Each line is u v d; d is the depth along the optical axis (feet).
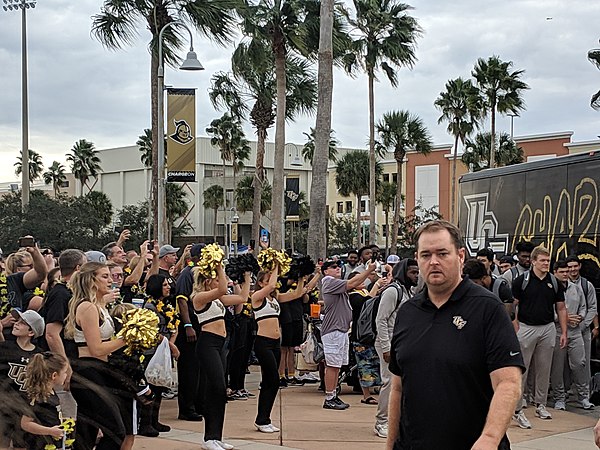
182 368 32.99
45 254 32.01
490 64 150.71
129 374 20.54
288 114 121.90
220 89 121.39
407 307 14.12
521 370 13.04
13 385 9.33
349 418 33.60
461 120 165.58
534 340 34.37
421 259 13.73
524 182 47.70
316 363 40.91
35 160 259.39
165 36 78.18
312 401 38.01
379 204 208.64
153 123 80.23
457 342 13.23
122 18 78.33
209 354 27.02
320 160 64.28
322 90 64.13
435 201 207.00
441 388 13.17
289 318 41.52
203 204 256.93
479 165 181.37
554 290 34.55
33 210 109.70
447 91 165.68
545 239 44.98
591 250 40.81
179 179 67.21
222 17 78.54
